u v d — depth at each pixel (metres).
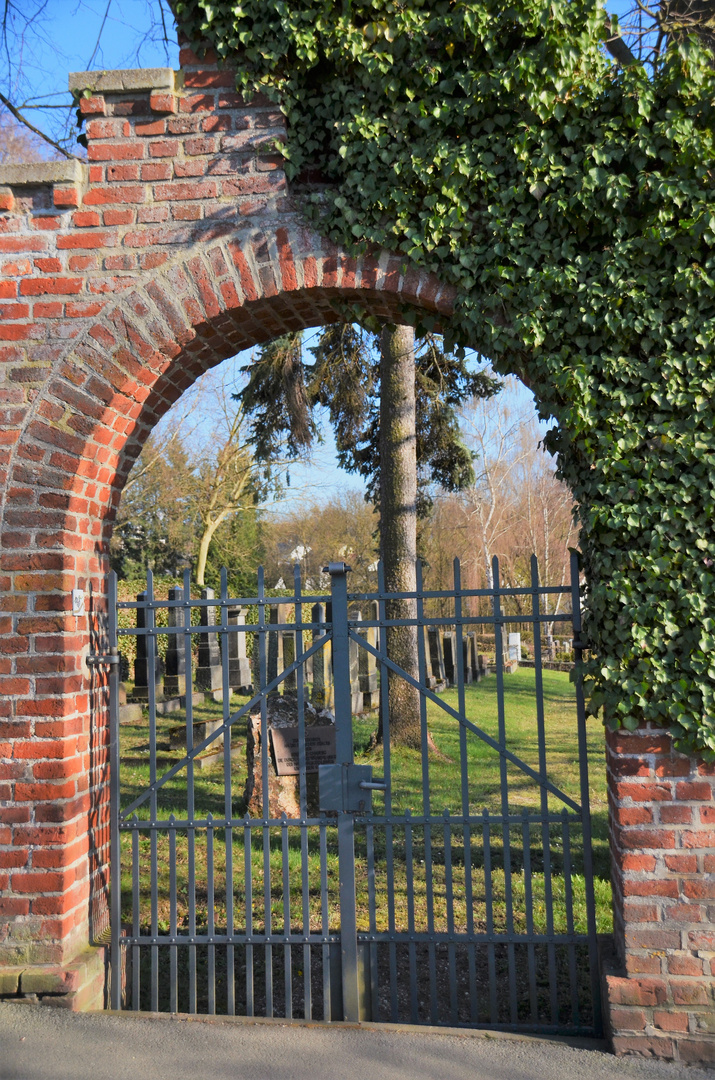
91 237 4.01
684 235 3.53
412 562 9.41
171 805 7.28
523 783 8.22
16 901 3.73
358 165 3.87
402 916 5.11
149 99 3.99
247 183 3.97
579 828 6.79
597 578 3.62
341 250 3.92
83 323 3.98
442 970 4.54
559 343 3.69
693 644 3.44
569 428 3.62
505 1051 3.40
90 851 4.05
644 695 3.48
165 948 4.79
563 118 3.67
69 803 3.79
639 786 3.48
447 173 3.75
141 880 5.72
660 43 6.22
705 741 3.37
